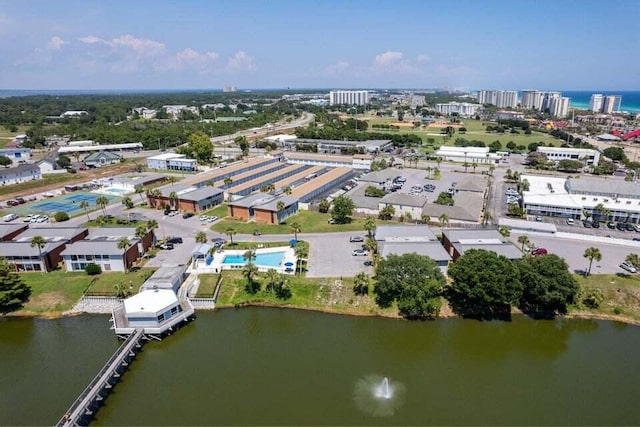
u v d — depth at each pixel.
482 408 59.12
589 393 62.50
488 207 140.75
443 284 80.75
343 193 152.00
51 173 195.25
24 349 72.88
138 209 141.12
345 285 88.12
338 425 55.62
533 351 73.25
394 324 80.31
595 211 126.31
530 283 80.75
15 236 104.81
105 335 76.31
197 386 63.41
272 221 125.00
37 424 56.25
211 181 161.62
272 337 76.44
